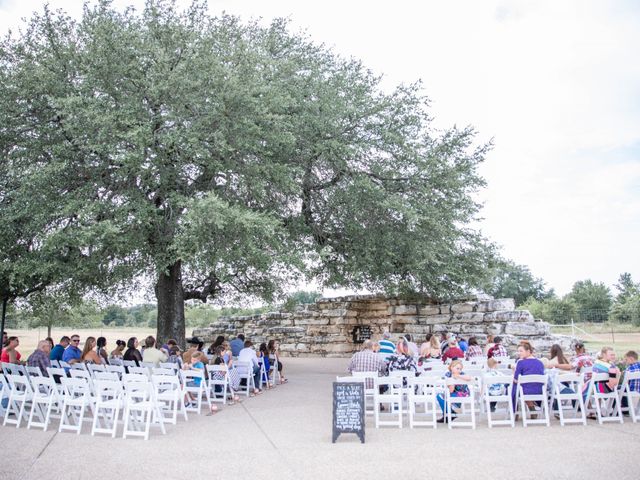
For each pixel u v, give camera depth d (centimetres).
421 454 832
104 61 1556
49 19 1684
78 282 1805
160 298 2025
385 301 2922
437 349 1489
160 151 1570
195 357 1382
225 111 1559
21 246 1631
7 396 1168
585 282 6962
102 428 1070
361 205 1931
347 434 994
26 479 701
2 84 1593
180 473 731
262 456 827
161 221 1678
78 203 1490
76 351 1441
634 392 1082
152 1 1711
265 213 1689
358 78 2072
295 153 1923
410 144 1947
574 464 750
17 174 1619
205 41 1628
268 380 1756
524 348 1088
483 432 1005
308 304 3117
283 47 2073
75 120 1511
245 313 5875
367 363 1324
